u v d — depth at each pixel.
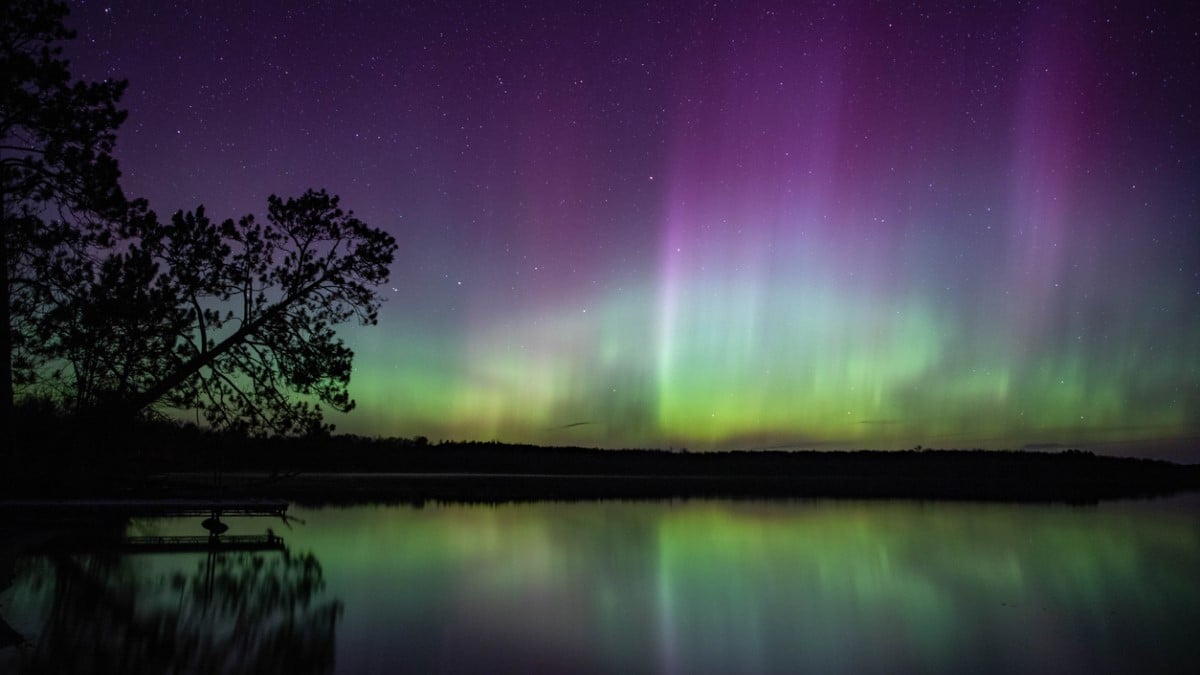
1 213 11.06
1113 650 7.45
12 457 12.80
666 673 6.55
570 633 7.85
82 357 13.00
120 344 13.44
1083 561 13.28
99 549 13.17
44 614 8.09
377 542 14.60
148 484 17.50
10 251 11.46
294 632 7.50
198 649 6.79
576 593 10.03
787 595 10.14
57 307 12.34
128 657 6.50
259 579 10.41
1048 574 11.95
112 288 12.80
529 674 6.40
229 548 13.45
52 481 14.13
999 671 6.73
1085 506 26.09
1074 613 9.14
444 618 8.34
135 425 14.33
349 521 18.50
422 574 11.17
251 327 14.82
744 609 9.22
